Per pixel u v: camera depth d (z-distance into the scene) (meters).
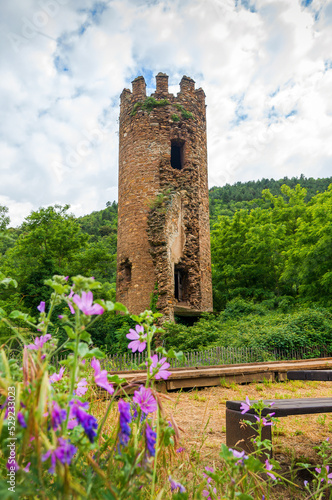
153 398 1.14
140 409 1.16
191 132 20.42
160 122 19.78
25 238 21.12
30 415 0.73
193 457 1.98
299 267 19.59
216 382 6.78
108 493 0.88
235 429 2.69
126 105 20.73
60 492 0.72
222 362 10.59
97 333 14.58
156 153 19.30
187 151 20.03
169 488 1.23
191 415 4.47
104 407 2.15
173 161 23.84
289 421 4.33
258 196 93.31
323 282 17.14
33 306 15.88
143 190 18.91
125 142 20.30
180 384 6.29
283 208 28.88
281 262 25.08
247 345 12.13
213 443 3.18
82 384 1.22
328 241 17.09
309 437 3.67
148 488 1.25
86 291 0.92
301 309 18.39
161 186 18.95
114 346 13.91
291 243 25.53
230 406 2.77
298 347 12.73
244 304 19.62
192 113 20.66
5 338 0.98
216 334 13.91
